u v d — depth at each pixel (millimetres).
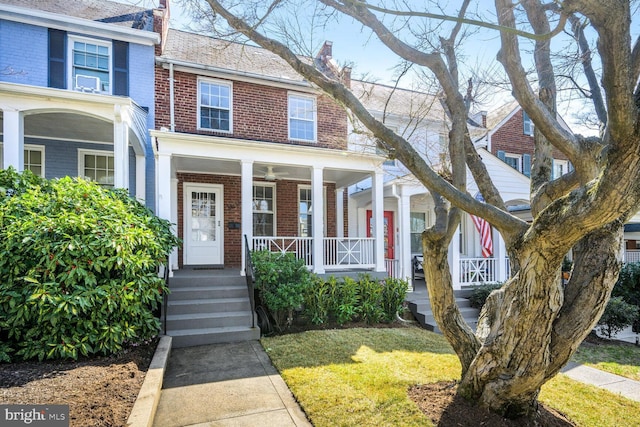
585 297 2777
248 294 6496
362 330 6191
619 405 3551
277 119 9453
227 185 9289
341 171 8422
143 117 7660
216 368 4316
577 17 4047
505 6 3127
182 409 3283
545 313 2639
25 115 6074
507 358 2857
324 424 3004
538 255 2520
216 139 6734
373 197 8062
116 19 8578
